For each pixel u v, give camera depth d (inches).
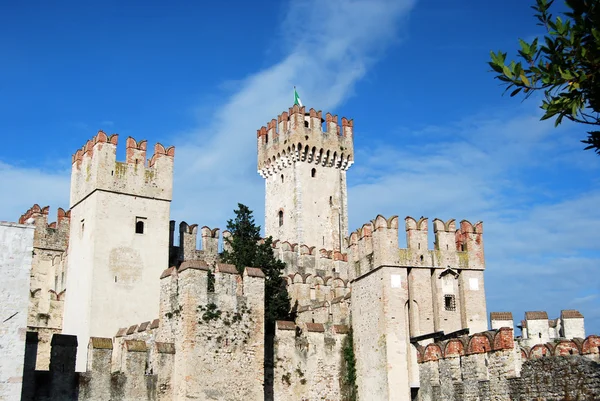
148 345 2048.5
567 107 761.6
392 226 2172.7
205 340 1919.3
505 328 1496.1
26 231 1572.3
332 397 2169.0
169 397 1873.8
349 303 2347.4
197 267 1961.1
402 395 2037.4
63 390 1737.2
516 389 1433.3
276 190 3801.7
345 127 3858.3
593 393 1223.5
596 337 1510.8
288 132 3740.2
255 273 2050.9
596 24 735.7
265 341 2159.2
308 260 3203.7
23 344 1518.2
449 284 2187.5
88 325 2317.9
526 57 770.2
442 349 1740.9
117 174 2493.8
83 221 2507.4
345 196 3767.2
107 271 2391.7
